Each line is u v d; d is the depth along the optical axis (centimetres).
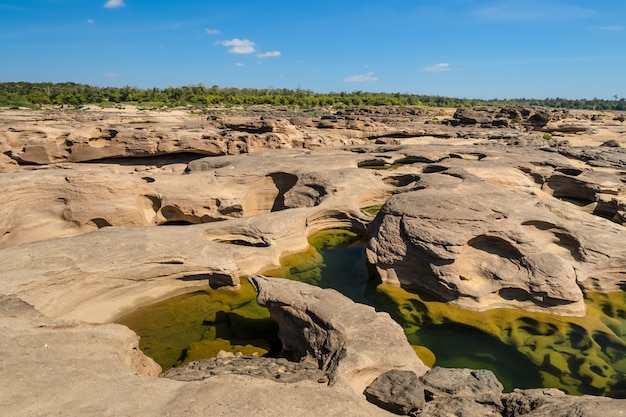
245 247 2067
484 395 1033
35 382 859
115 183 2508
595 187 3158
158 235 2000
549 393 1017
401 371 1091
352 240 2520
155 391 885
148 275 1795
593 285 1872
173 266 1838
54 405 800
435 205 2009
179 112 11138
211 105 14062
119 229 2022
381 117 8350
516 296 1788
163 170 3819
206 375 1100
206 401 839
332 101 15050
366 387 1102
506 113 8000
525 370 1480
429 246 1833
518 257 1820
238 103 14762
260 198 3020
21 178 2358
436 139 6016
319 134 5372
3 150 3562
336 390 952
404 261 1938
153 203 2684
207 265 1870
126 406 818
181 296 1872
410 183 2905
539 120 7331
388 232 2012
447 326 1709
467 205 1992
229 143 4256
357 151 4525
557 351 1567
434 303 1819
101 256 1758
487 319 1725
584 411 816
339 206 2605
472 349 1591
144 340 1616
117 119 7269
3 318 1129
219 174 2889
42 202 2369
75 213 2372
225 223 2241
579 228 2000
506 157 3841
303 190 2847
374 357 1156
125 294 1761
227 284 1912
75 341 1068
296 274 2122
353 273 2148
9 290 1447
